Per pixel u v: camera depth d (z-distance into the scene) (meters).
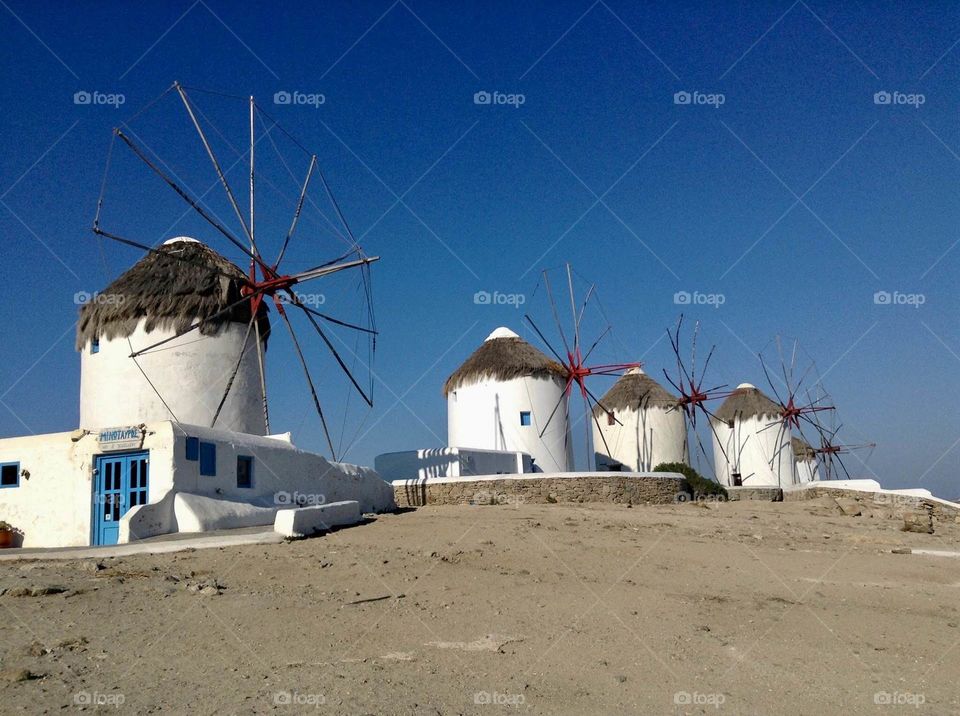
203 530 16.09
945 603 10.73
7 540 17.55
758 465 51.06
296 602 9.33
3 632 7.59
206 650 7.33
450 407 38.66
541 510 22.84
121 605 8.82
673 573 12.16
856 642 8.52
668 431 45.00
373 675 6.74
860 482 36.12
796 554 14.70
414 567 11.73
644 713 6.18
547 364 37.03
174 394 22.73
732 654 7.86
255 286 23.03
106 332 23.28
